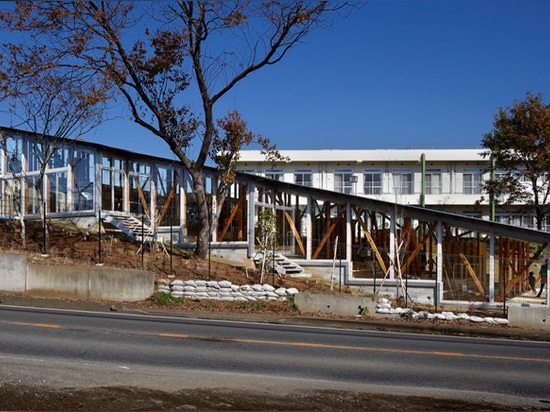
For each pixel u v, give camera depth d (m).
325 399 7.23
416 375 8.95
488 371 9.47
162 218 26.41
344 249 25.52
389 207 23.47
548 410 7.37
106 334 11.09
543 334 14.23
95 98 18.30
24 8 16.61
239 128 21.12
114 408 6.44
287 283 19.66
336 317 15.16
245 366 9.00
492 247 22.30
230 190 27.14
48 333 10.91
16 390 6.76
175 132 20.44
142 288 16.17
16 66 17.75
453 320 15.53
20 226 23.28
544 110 28.80
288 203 29.14
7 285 16.59
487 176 42.62
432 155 42.31
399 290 21.30
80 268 16.41
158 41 18.77
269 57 19.41
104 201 25.75
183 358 9.34
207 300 16.34
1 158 26.97
